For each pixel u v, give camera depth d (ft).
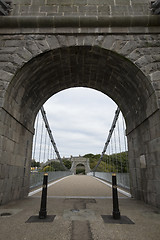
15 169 22.38
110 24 21.63
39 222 12.59
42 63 22.84
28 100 26.07
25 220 13.09
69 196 25.50
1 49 21.03
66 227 11.57
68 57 23.63
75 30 21.66
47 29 21.80
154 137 19.27
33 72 23.07
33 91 26.50
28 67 21.57
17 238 9.77
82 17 21.53
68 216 14.17
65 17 21.53
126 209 17.39
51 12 22.77
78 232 10.69
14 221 12.83
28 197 25.23
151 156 20.03
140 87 22.00
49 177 57.67
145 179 21.67
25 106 25.55
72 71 28.09
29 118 28.43
